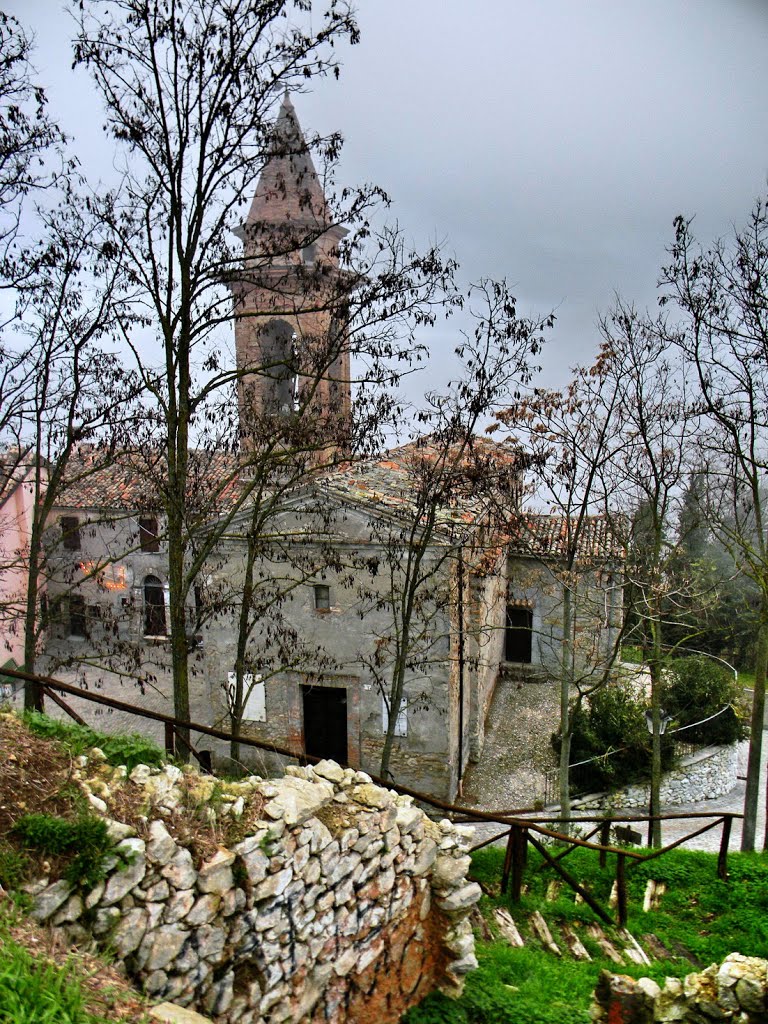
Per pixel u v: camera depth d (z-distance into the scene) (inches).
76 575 1120.2
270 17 393.1
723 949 358.6
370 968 246.8
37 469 553.6
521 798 706.2
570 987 303.7
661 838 580.4
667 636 1023.0
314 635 660.7
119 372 508.7
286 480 628.1
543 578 981.2
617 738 708.7
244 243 507.2
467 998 279.4
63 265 493.0
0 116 453.4
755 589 978.7
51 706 900.0
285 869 210.2
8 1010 126.1
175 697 461.7
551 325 456.1
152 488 547.2
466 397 463.5
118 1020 142.3
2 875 163.2
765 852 526.6
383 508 611.5
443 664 630.5
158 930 178.4
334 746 697.0
